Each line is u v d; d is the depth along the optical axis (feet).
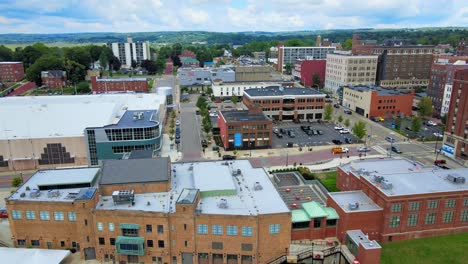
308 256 224.33
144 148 384.47
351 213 234.17
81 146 372.79
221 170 267.80
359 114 584.40
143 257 220.02
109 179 234.58
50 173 256.93
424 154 406.00
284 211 216.95
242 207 221.66
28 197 226.79
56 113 396.57
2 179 346.74
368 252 210.59
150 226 214.90
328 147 429.38
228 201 228.63
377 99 552.00
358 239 223.51
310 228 240.12
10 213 223.10
